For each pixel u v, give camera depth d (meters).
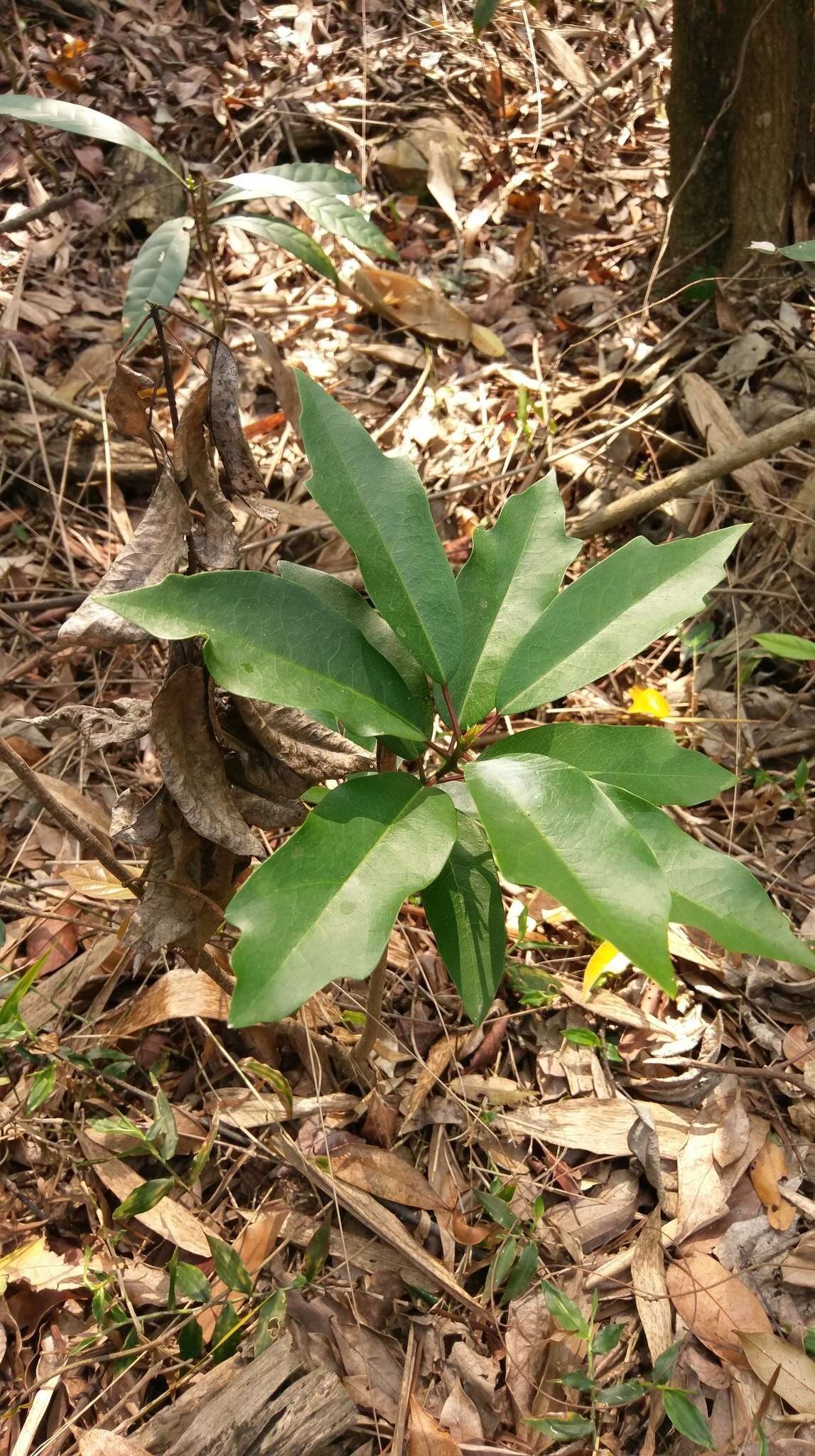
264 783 0.49
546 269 1.25
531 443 1.03
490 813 0.37
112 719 0.47
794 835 0.80
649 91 1.44
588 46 1.50
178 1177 0.61
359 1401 0.54
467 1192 0.62
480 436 1.06
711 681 0.89
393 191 1.33
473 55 1.46
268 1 1.51
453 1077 0.67
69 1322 0.57
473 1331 0.57
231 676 0.39
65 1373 0.55
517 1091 0.66
